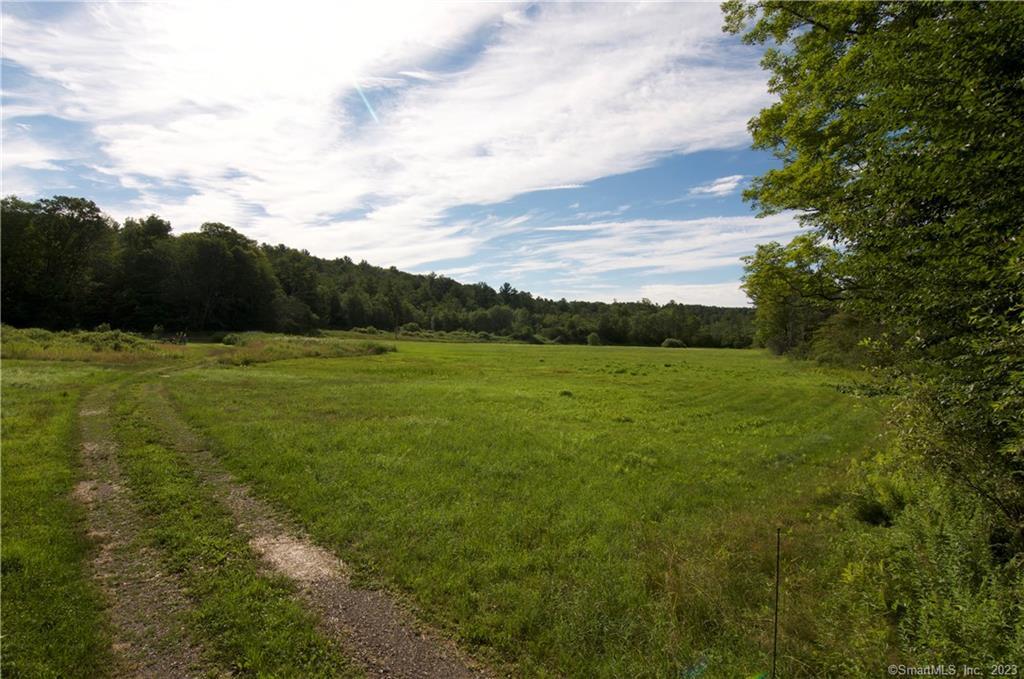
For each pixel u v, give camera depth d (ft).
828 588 19.27
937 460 17.21
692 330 422.00
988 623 12.88
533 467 38.11
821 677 14.11
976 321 14.46
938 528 17.70
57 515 25.94
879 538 21.39
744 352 292.40
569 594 19.89
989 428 15.69
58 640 16.25
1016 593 13.62
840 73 21.61
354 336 328.49
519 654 16.52
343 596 19.69
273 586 20.10
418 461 38.11
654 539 25.00
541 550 23.68
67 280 230.89
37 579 19.66
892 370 19.76
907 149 16.29
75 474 32.94
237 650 16.20
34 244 220.02
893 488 25.23
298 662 15.69
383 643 16.90
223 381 84.79
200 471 34.65
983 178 14.05
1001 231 14.64
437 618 18.37
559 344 410.11
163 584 20.17
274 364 124.16
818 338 128.98
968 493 17.48
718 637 16.56
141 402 60.49
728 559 21.79
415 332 404.77
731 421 62.54
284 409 59.52
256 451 38.73
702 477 37.37
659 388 97.66
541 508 29.43
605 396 84.94
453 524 26.68
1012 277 12.94
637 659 15.81
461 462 38.58
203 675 15.14
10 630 16.60
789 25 30.37
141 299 247.50
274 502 29.32
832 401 78.74
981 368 14.99
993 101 13.70
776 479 36.83
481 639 17.26
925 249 16.12
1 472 31.78
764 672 14.23
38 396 59.41
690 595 18.63
